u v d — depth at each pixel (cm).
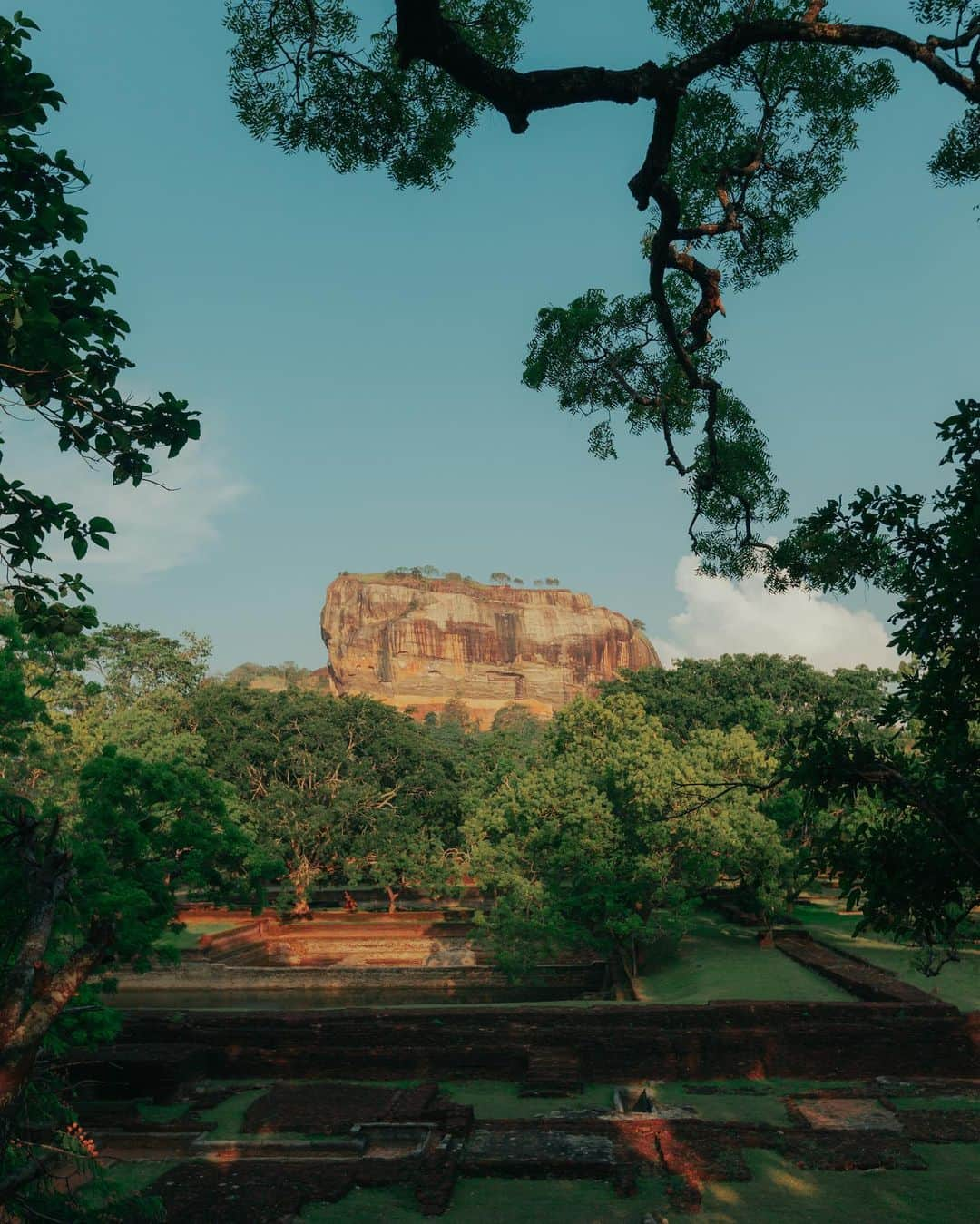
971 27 682
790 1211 1656
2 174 785
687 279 1123
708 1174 1803
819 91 977
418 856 5322
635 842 4006
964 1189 1733
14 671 1928
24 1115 852
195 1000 4269
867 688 6469
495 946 4116
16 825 621
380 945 5056
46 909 576
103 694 6050
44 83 753
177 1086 2334
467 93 945
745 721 6241
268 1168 1850
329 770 5584
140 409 899
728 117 1023
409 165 981
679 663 7062
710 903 5472
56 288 839
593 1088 2483
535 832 3947
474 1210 1689
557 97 600
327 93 919
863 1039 2516
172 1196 1698
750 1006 2577
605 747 4797
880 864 808
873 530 909
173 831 2405
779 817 4047
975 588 761
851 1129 2041
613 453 1281
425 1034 2572
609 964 4116
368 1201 1736
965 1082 2381
